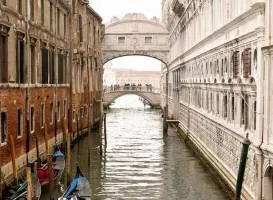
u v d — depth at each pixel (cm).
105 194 1855
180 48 3850
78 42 3222
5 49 1678
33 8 2070
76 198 1577
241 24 1592
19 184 1614
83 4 3481
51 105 2436
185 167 2362
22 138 1878
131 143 3231
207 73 2403
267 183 1352
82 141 3319
